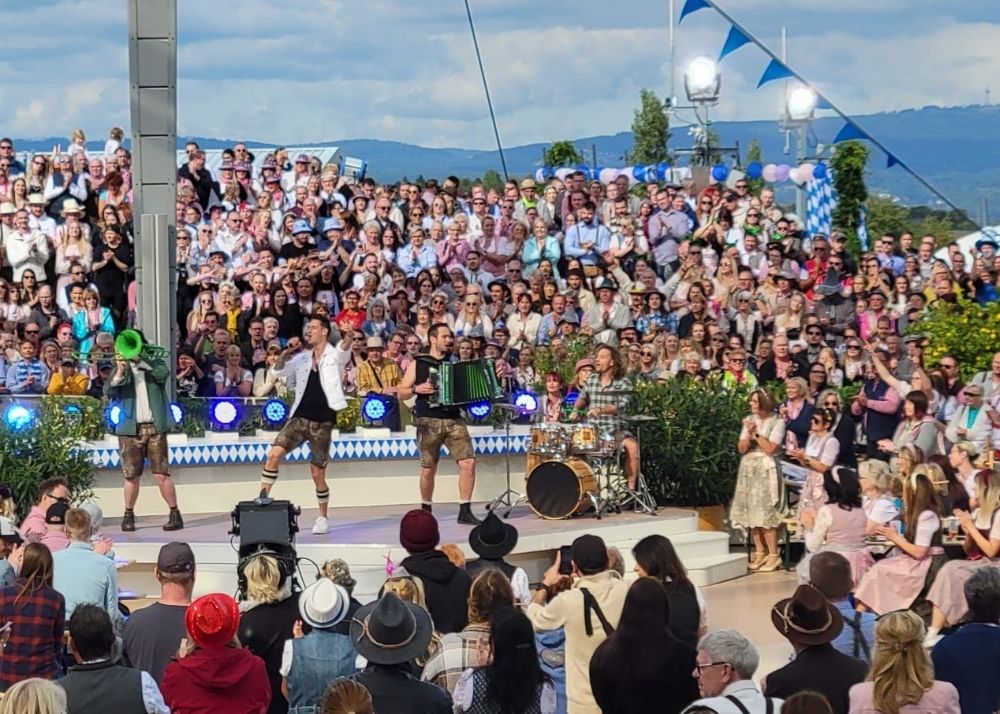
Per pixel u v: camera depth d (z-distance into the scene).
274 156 23.91
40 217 21.58
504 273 22.72
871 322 22.06
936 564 12.27
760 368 20.00
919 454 13.59
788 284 22.28
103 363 17.39
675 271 23.86
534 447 16.58
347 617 8.75
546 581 10.30
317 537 15.04
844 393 19.34
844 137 24.50
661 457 17.42
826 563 9.10
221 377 18.41
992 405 17.20
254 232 22.22
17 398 16.34
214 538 14.98
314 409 14.94
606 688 7.76
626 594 7.95
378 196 22.89
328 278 21.02
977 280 23.17
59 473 15.84
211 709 7.50
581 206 23.69
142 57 16.98
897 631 7.19
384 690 7.23
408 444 18.08
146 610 8.92
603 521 16.22
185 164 23.42
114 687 7.43
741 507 16.84
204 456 17.22
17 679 8.91
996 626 8.48
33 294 20.16
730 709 6.70
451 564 9.59
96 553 10.12
